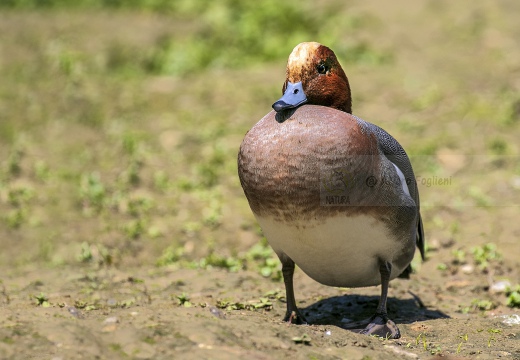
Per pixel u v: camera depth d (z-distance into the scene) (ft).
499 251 35.55
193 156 48.65
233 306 27.25
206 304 27.78
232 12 73.41
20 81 60.18
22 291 30.17
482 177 45.19
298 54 24.52
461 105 54.13
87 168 47.39
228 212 40.78
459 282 32.48
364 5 77.05
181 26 71.92
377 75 60.85
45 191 44.14
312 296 30.30
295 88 24.27
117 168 47.37
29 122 54.03
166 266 35.01
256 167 22.86
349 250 23.66
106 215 41.14
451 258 34.96
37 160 48.24
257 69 64.54
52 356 19.47
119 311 26.20
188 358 19.44
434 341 24.52
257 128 23.40
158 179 45.14
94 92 58.34
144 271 33.91
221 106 56.70
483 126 51.52
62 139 51.67
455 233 38.11
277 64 65.51
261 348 20.68
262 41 68.64
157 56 65.26
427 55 65.31
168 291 30.17
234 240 38.14
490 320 26.73
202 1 76.43
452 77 59.52
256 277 32.53
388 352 22.40
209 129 52.31
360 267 24.67
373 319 25.13
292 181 22.40
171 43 67.67
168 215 40.98
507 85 57.57
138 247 37.78
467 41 67.51
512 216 39.81
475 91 56.85
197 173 46.01
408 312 28.55
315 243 23.26
